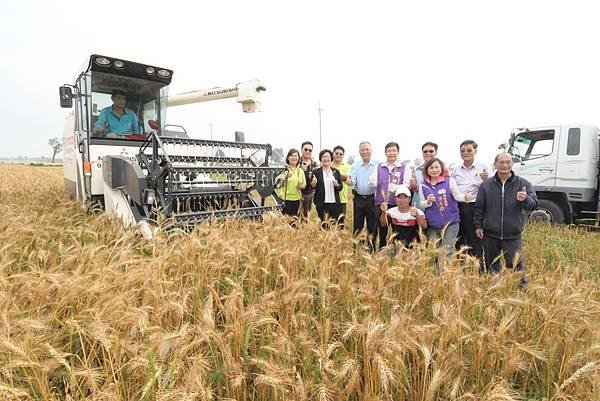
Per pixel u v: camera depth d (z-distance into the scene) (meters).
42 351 2.21
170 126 8.00
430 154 5.32
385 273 3.13
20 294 2.80
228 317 2.52
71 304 2.72
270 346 2.30
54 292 2.83
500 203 4.64
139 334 2.36
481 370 2.33
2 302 2.44
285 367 2.11
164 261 3.35
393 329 2.21
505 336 2.46
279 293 2.98
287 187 6.76
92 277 3.08
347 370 2.01
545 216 9.54
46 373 2.04
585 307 2.76
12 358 2.03
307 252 3.77
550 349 2.39
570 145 9.22
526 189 4.57
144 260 3.30
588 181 9.05
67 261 3.54
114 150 6.84
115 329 2.21
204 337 2.15
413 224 5.02
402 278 3.24
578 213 9.71
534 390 2.45
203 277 3.28
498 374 2.30
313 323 2.74
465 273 3.74
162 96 7.49
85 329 2.34
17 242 4.11
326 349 2.29
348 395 2.00
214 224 4.41
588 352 2.22
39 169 37.53
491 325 2.67
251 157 6.29
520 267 4.70
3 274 3.10
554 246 6.82
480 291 3.01
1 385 1.73
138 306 2.80
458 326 2.30
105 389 1.89
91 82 6.66
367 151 6.19
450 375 2.14
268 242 4.02
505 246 4.70
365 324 2.34
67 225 5.34
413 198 5.54
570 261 6.37
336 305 3.02
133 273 2.92
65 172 9.81
